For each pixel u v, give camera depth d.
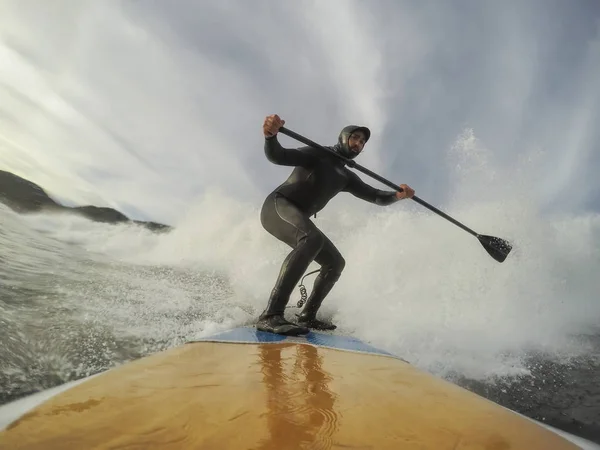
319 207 2.96
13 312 2.28
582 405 2.08
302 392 1.09
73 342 2.11
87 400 0.94
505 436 0.86
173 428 0.77
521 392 2.24
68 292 2.88
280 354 1.70
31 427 0.76
